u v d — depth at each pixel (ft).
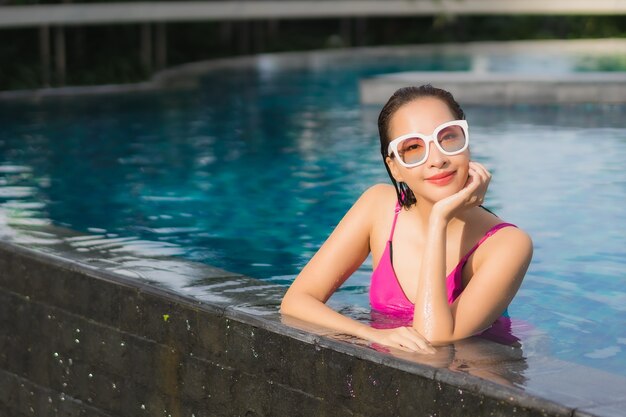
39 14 46.75
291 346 10.06
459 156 10.28
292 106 39.11
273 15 54.75
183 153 28.27
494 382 8.42
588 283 14.23
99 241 14.16
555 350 10.73
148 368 11.76
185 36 59.62
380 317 11.27
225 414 10.90
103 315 12.32
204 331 11.01
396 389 9.08
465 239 10.92
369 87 38.34
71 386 12.95
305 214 20.10
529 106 35.73
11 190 22.82
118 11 49.34
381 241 11.60
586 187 21.86
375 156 27.20
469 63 54.85
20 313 13.70
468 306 10.13
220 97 42.42
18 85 45.09
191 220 19.58
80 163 26.78
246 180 24.07
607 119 32.50
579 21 69.10
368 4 57.57
